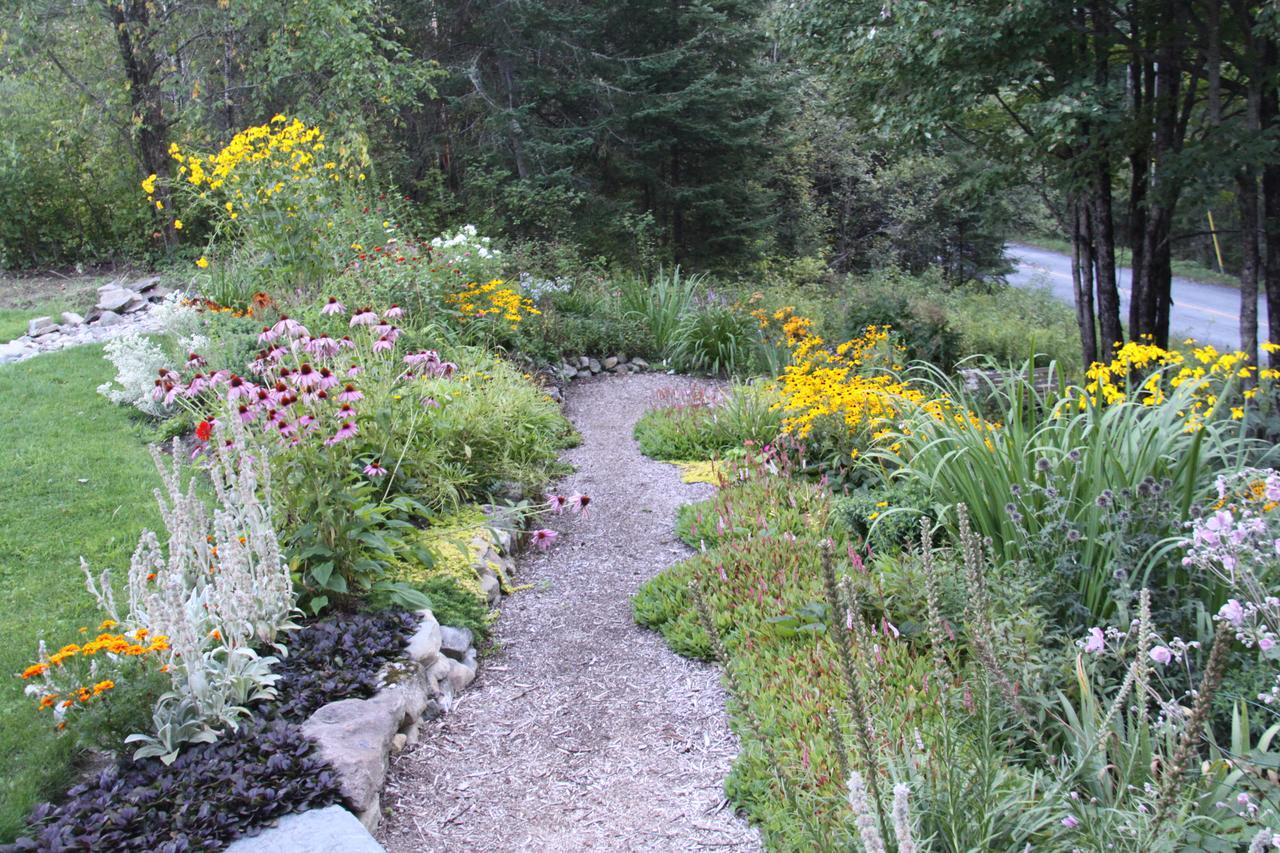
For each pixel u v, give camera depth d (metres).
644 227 16.50
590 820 3.42
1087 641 3.28
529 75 16.83
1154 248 10.19
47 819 2.91
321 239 9.27
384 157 15.57
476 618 4.80
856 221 24.83
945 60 9.27
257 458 4.41
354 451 5.51
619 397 10.02
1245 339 9.35
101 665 3.34
